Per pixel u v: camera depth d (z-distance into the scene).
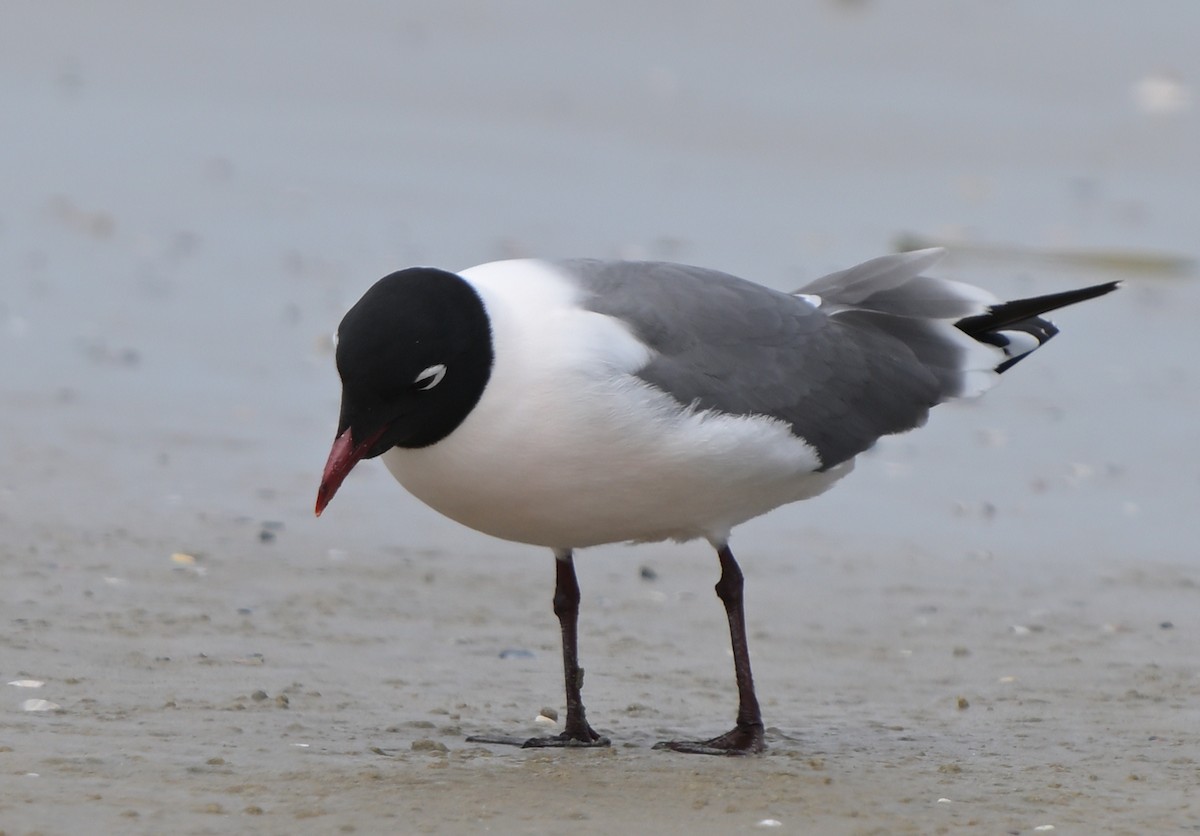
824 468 10.20
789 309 10.34
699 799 8.53
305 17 37.16
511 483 9.23
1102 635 12.20
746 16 38.97
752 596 12.99
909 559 13.99
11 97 29.81
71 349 18.27
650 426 9.20
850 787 8.82
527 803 8.38
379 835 7.79
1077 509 15.38
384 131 29.88
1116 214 26.97
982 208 27.03
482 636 11.77
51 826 7.67
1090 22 38.62
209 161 26.98
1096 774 9.14
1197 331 21.17
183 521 13.84
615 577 13.36
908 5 39.69
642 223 24.91
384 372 8.98
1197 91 34.53
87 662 10.52
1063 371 19.59
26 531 13.24
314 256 22.33
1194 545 14.48
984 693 10.89
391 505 14.83
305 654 11.06
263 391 17.48
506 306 9.23
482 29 37.22
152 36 34.81
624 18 38.62
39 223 22.89
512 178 27.34
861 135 31.39
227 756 8.92
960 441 17.33
